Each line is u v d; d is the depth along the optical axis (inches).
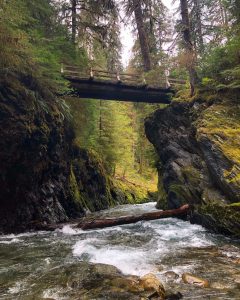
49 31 911.0
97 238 487.5
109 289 253.1
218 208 502.3
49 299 240.4
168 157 755.4
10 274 307.7
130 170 1924.2
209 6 994.1
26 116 582.6
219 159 532.7
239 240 440.8
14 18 545.6
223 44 705.6
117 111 1562.5
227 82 681.6
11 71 580.4
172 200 674.8
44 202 679.1
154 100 866.8
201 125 610.9
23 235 549.3
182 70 905.5
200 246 406.3
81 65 911.7
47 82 665.0
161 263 326.6
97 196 1087.6
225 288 253.8
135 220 597.0
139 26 1012.5
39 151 625.0
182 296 239.6
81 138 959.6
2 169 558.6
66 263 339.0
